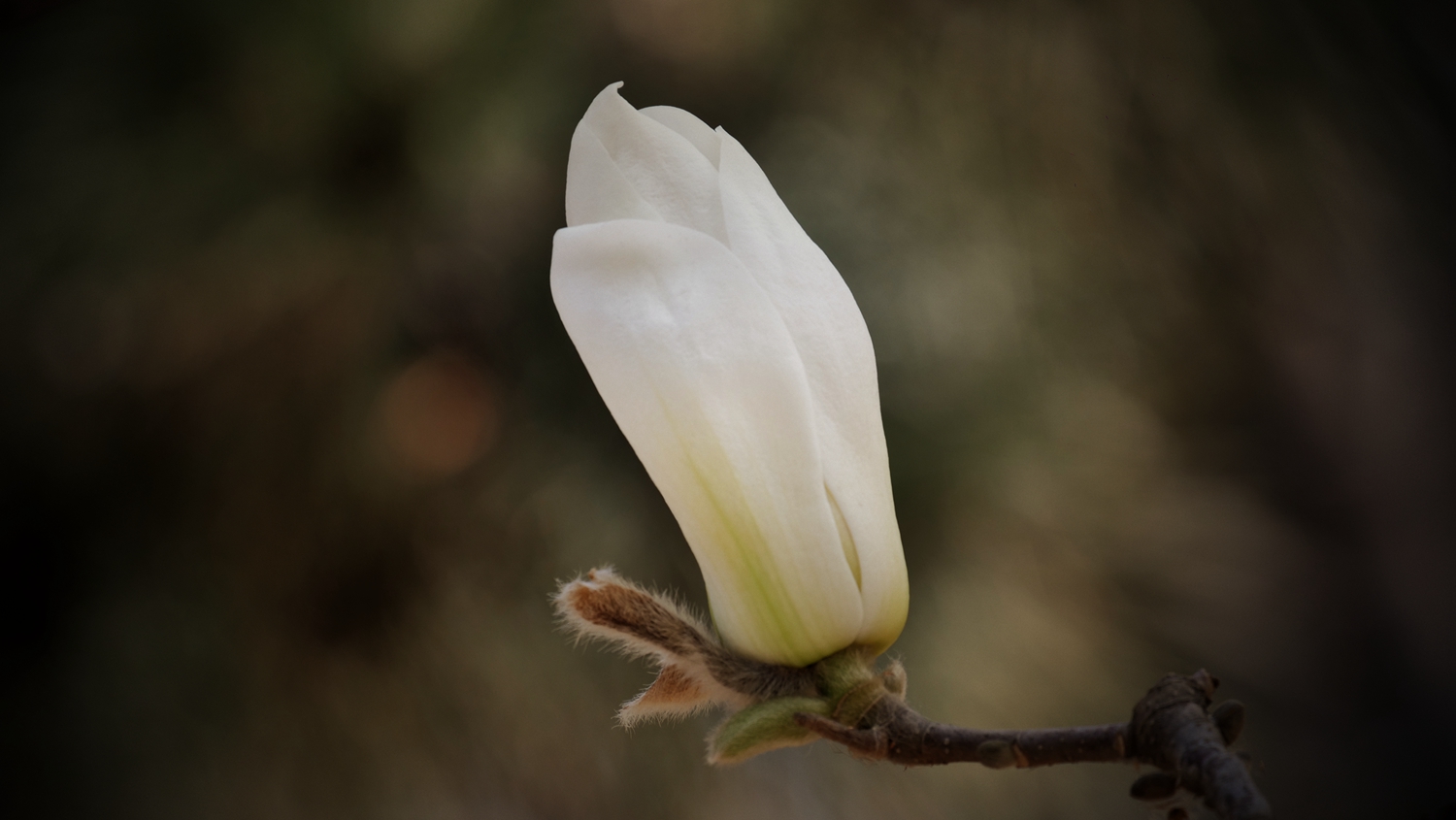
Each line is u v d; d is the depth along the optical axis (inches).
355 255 34.8
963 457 33.0
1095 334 34.6
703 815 33.5
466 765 33.5
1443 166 34.9
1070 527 33.7
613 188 19.9
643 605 20.0
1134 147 34.7
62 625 34.2
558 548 33.7
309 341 35.2
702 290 19.7
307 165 34.5
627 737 33.9
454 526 34.6
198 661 33.9
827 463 19.9
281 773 33.3
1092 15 34.8
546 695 33.7
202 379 34.9
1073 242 34.6
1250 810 17.7
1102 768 34.2
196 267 34.1
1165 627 34.6
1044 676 33.0
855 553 19.9
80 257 33.7
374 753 33.5
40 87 35.1
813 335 20.0
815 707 19.5
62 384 34.6
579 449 34.8
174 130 34.6
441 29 34.4
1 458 34.1
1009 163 34.5
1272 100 34.6
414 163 34.2
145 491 34.8
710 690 20.0
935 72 35.1
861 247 33.8
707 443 19.7
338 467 34.7
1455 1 35.3
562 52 35.3
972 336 33.6
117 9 35.2
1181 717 18.2
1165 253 35.0
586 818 33.4
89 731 33.4
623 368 19.7
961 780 34.2
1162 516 34.9
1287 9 34.5
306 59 34.0
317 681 33.9
